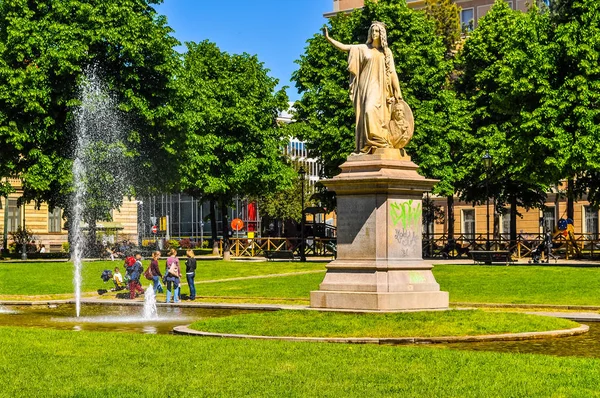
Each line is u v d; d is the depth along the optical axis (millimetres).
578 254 58188
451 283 37344
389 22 61719
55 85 52312
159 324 25625
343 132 59219
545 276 38812
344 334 19641
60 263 50969
